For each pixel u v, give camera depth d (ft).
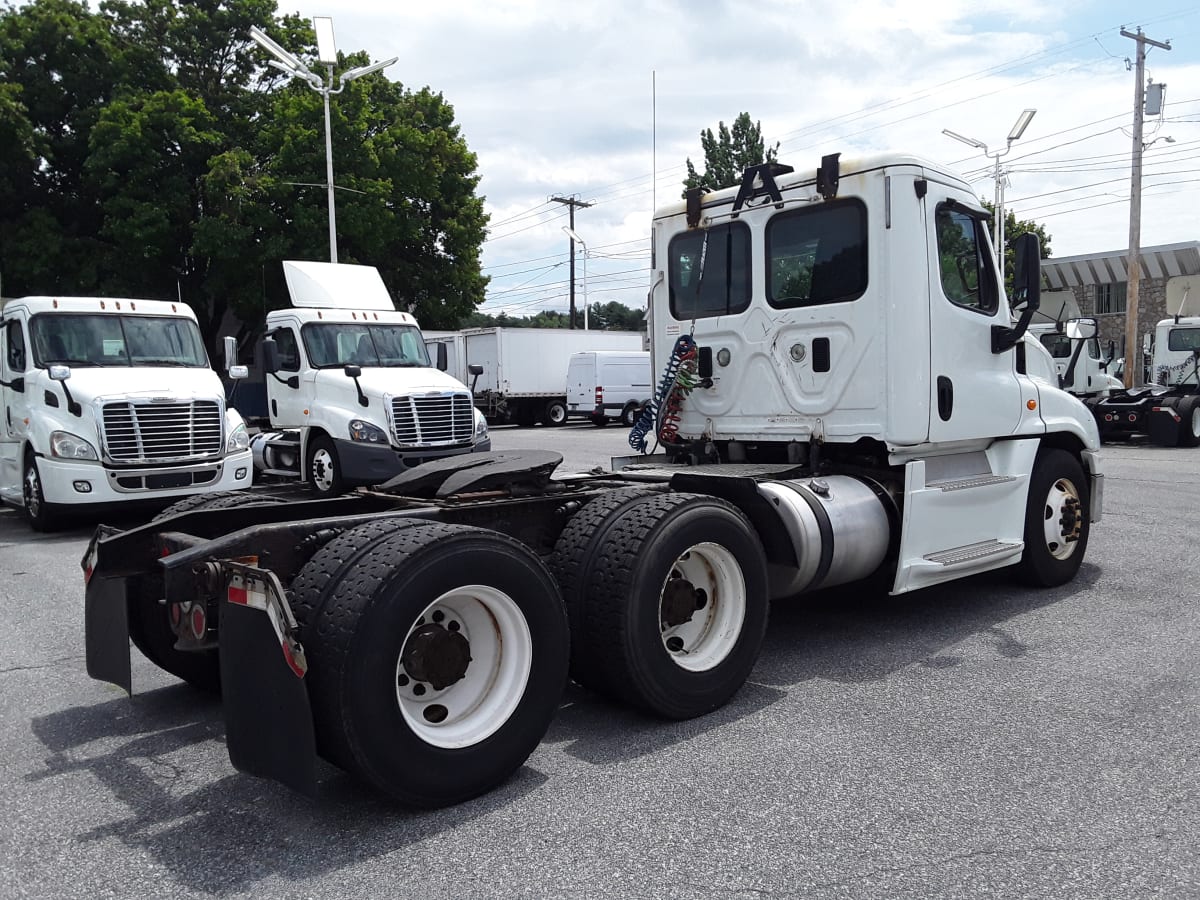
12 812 12.45
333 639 11.29
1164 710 15.14
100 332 39.47
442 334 114.21
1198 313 72.28
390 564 11.66
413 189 109.29
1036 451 22.71
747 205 21.04
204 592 12.00
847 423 19.42
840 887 10.07
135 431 35.86
